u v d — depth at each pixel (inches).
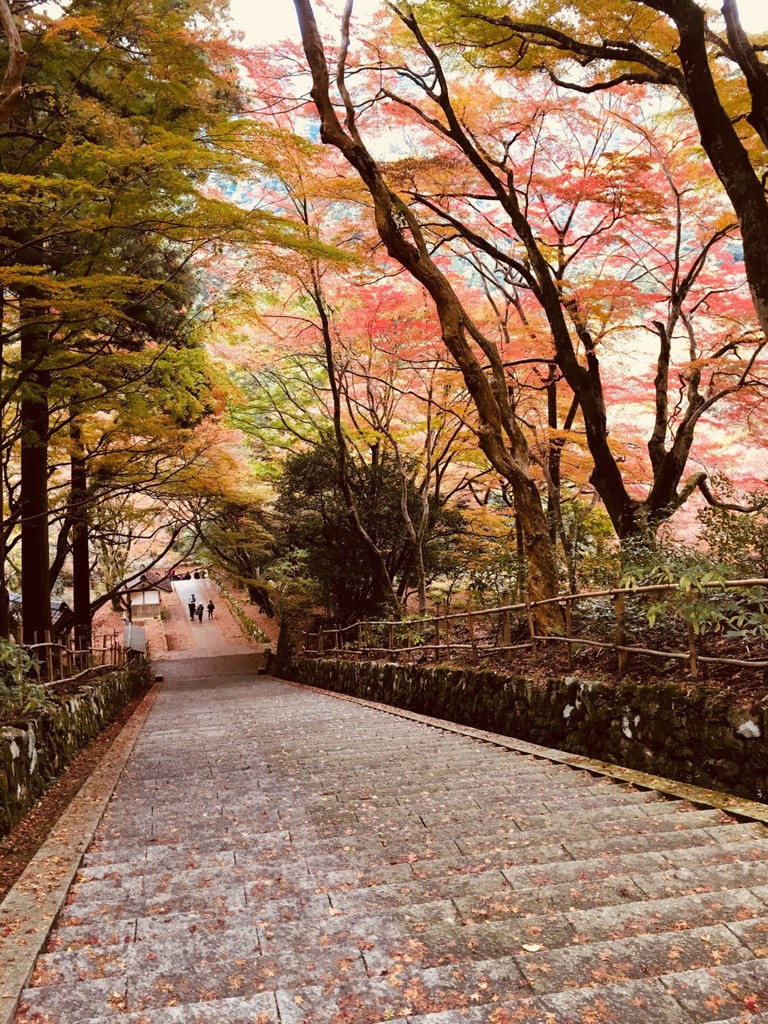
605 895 114.0
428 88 351.6
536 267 366.3
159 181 268.7
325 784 211.0
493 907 111.4
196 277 492.4
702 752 183.0
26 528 422.9
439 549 689.6
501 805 176.6
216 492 619.2
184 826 172.9
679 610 199.5
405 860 139.3
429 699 378.9
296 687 680.4
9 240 273.9
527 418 620.7
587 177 390.0
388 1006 84.7
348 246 479.2
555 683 256.8
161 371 422.6
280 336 612.4
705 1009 80.3
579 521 492.1
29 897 125.2
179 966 97.8
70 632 677.9
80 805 195.2
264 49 399.2
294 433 681.0
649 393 508.7
